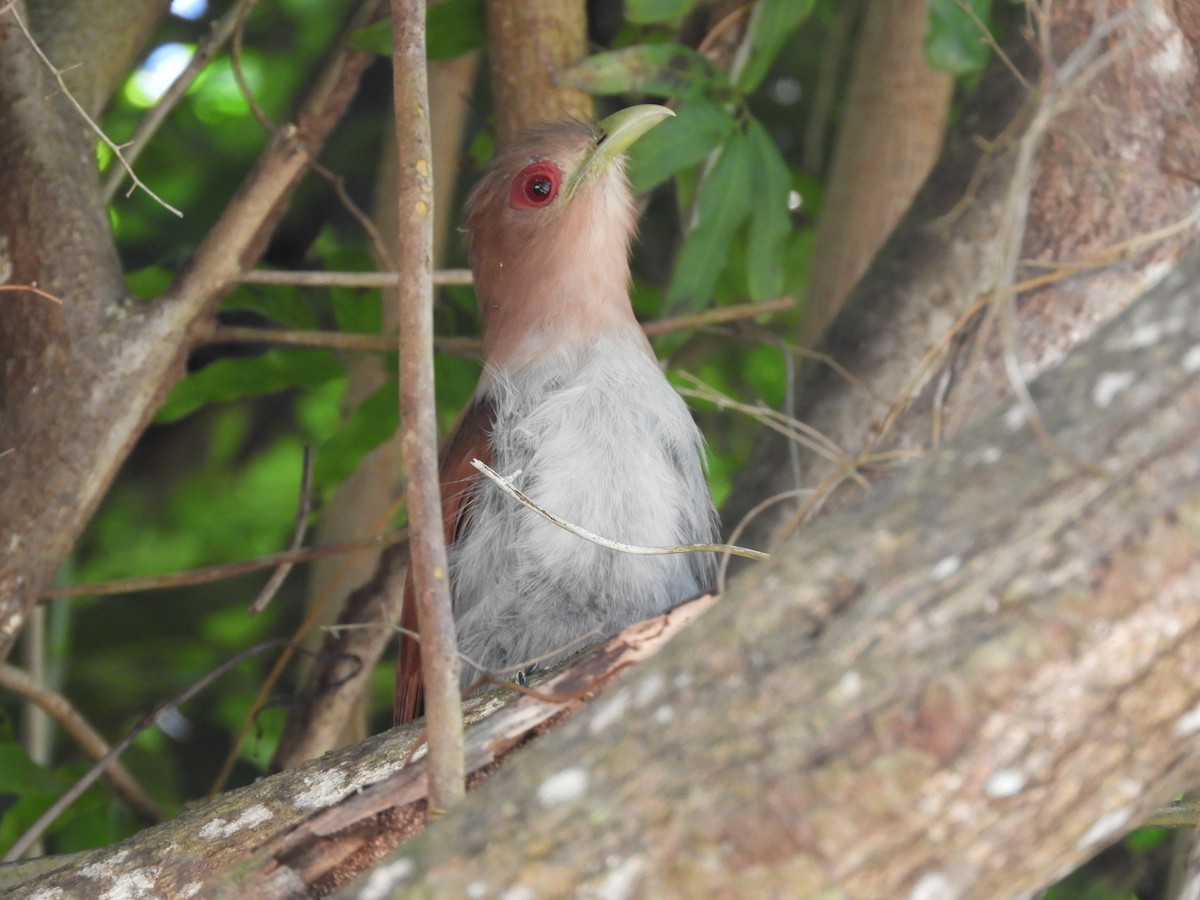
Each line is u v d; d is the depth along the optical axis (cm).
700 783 378
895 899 372
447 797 447
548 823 391
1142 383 377
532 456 787
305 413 1508
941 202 882
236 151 1320
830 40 1234
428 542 466
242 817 589
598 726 406
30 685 906
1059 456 377
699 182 959
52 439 766
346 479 1045
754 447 1020
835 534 399
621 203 870
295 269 1173
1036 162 745
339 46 884
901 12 1046
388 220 1098
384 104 1249
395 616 965
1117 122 723
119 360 778
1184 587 358
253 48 1341
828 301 1065
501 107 938
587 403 790
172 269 1143
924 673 366
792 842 367
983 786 364
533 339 846
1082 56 468
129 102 1264
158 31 1248
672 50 862
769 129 1361
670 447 805
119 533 1455
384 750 596
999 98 869
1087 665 359
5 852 899
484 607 796
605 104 1073
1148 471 366
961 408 746
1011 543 372
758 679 385
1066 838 382
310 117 878
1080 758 370
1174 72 716
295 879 522
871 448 725
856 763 365
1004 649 361
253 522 1474
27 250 768
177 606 1414
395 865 404
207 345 1005
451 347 992
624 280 874
